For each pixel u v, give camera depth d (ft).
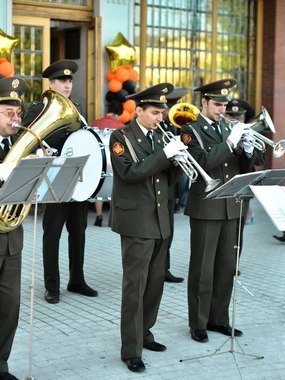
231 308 20.27
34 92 35.09
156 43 38.96
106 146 20.10
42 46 35.14
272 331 18.33
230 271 17.78
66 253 26.96
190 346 16.99
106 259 26.27
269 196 14.07
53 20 35.94
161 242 15.99
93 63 36.45
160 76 39.32
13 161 13.48
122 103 35.58
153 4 38.63
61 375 15.03
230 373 15.46
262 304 20.81
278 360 16.34
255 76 43.24
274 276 24.32
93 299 20.90
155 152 15.56
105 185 20.44
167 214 15.99
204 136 17.06
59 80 20.57
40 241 28.81
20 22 34.47
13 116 13.84
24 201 13.11
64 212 20.42
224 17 41.55
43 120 15.34
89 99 36.73
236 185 15.34
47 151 14.30
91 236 30.55
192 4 40.19
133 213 15.58
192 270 17.51
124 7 37.06
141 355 15.78
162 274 16.30
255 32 43.01
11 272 14.20
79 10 36.11
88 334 17.70
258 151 17.62
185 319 19.10
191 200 17.42
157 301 16.48
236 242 17.81
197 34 40.57
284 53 42.83
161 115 15.72
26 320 18.70
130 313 15.58
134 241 15.53
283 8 42.45
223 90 17.16
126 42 36.17
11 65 31.37
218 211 17.16
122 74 35.45
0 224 13.50
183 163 15.28
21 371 15.19
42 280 22.72
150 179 15.69
